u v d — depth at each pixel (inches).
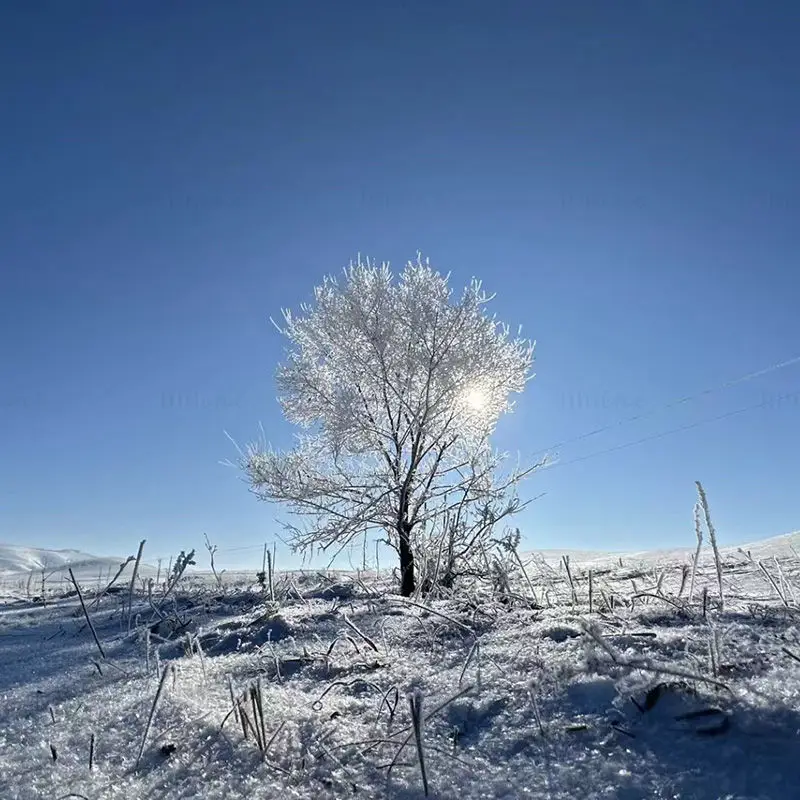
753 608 157.5
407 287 410.0
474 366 386.0
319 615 199.5
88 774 106.7
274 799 92.6
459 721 107.7
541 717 102.7
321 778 96.1
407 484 366.9
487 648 142.8
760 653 115.1
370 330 396.8
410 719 110.8
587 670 114.9
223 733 112.5
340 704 121.1
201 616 254.2
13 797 101.3
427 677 131.2
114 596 356.5
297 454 414.6
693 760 86.0
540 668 121.5
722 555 377.4
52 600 379.2
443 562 319.6
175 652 187.5
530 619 170.2
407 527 357.7
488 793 86.9
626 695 102.8
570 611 177.9
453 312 398.6
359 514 378.3
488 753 96.3
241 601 281.9
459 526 333.4
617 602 190.7
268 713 118.7
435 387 389.1
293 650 162.6
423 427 382.0
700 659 114.8
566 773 87.9
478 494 364.5
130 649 203.6
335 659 150.7
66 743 120.8
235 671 151.9
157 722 122.3
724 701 96.4
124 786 101.2
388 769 95.4
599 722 98.3
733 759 84.7
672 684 101.2
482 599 225.1
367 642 155.0
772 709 92.2
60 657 205.3
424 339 394.9
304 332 427.5
